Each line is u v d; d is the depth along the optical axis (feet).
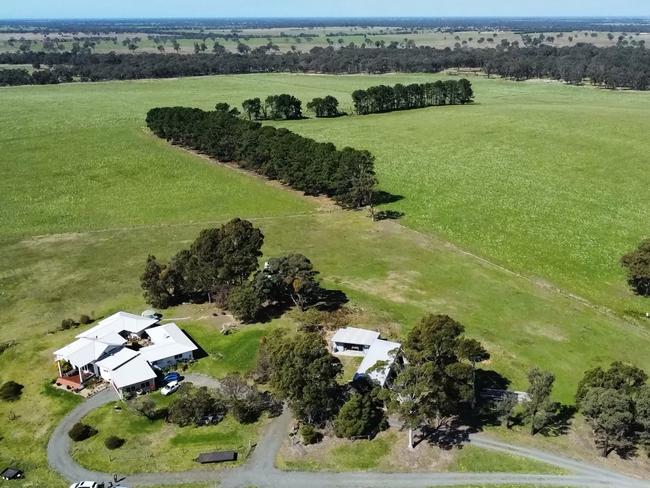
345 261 281.33
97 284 264.93
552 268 271.69
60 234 324.60
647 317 231.91
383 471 157.07
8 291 260.01
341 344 207.51
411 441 164.45
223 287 240.73
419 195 374.43
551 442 166.91
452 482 152.46
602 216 334.65
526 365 198.59
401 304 238.48
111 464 161.48
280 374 170.40
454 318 227.40
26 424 178.09
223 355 208.74
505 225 322.55
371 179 340.39
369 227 324.39
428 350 168.96
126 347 210.18
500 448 164.35
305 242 305.32
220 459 160.97
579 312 233.55
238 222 241.76
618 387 165.58
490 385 188.65
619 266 273.75
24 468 161.17
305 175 373.20
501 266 274.57
